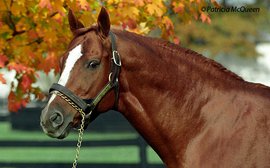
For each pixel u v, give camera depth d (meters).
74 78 5.31
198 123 5.50
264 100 5.50
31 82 7.61
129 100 5.55
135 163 13.80
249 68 41.59
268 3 33.56
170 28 7.42
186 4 7.48
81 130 5.36
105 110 5.51
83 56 5.35
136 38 5.64
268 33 35.25
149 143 5.68
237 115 5.43
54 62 7.40
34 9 6.79
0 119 19.48
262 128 5.35
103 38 5.46
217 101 5.53
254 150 5.28
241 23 30.55
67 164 14.08
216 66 5.71
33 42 7.41
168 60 5.62
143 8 7.26
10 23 7.18
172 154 5.57
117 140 13.91
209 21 7.50
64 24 7.10
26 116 25.75
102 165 13.83
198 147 5.43
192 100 5.56
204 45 30.97
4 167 14.31
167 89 5.56
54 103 5.29
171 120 5.54
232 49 31.94
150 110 5.55
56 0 6.58
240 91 5.57
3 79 6.68
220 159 5.31
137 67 5.53
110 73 5.44
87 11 6.96
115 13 6.98
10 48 7.31
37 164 14.20
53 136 5.30
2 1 6.83
